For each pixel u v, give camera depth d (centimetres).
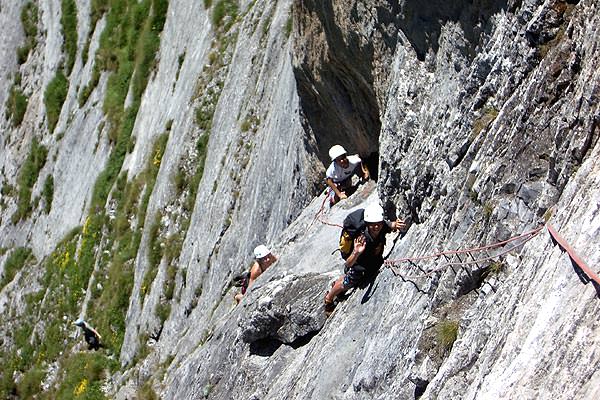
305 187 2017
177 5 3575
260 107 2439
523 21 973
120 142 3550
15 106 4641
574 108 818
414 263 1066
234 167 2433
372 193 1706
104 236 3272
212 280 2323
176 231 2705
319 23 1705
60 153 4116
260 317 1438
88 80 4106
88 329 2958
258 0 2831
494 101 1018
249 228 2206
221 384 1619
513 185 899
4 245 4222
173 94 3183
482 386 732
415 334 959
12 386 3403
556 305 688
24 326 3556
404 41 1332
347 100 1761
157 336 2588
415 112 1270
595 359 617
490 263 887
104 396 2716
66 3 4541
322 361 1198
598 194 707
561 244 713
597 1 843
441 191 1073
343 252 1255
